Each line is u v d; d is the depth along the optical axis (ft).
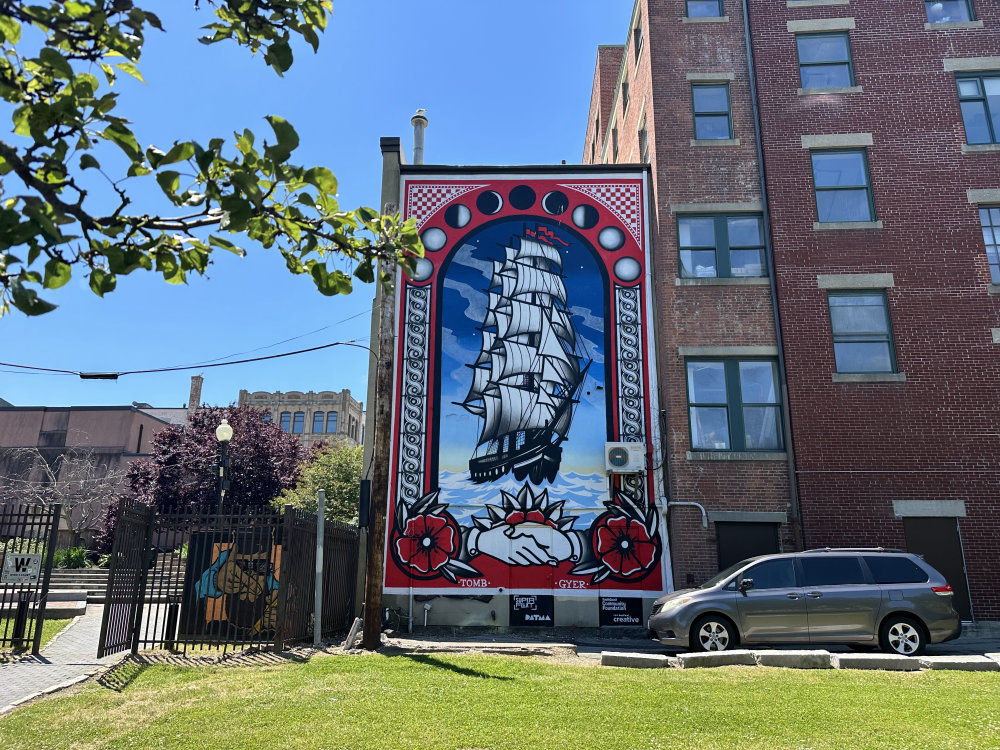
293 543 37.93
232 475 107.45
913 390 52.75
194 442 111.34
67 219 10.79
